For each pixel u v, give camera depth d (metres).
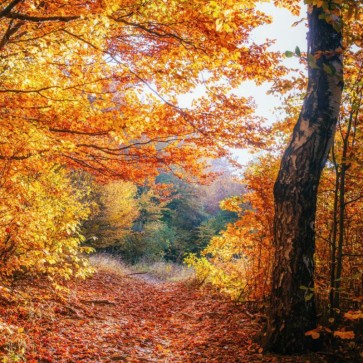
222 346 6.62
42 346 5.91
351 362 5.05
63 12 5.54
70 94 6.16
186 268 23.17
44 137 5.98
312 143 5.52
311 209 5.60
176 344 7.34
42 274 9.62
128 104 6.81
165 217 33.25
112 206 17.95
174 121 7.84
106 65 6.18
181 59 6.54
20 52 5.39
